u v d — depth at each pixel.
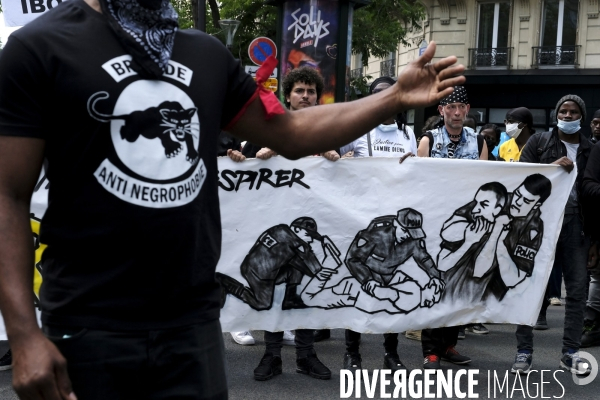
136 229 1.65
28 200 1.66
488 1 25.98
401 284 5.24
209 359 1.79
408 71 1.97
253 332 6.91
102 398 1.66
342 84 12.02
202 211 1.76
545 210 5.43
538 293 5.46
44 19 1.66
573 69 25.28
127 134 1.64
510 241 5.39
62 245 1.68
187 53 1.76
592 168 5.49
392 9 21.42
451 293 5.32
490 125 11.48
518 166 5.37
